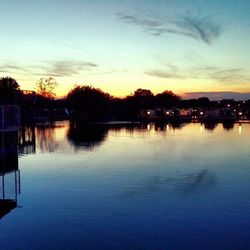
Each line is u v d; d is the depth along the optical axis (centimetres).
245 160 3656
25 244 1458
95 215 1811
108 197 2158
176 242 1476
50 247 1433
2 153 3456
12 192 2294
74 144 5228
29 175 2867
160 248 1423
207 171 3023
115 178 2733
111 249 1416
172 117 14400
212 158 3816
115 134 7069
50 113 14025
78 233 1572
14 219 1750
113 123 11319
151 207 1945
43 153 4262
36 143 5366
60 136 6525
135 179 2688
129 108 15050
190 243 1466
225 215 1802
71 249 1416
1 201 2031
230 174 2875
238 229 1611
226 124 11262
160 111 14762
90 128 8838
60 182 2592
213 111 14800
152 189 2361
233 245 1446
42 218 1762
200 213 1834
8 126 3525
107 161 3609
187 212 1852
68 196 2183
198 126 10119
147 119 13562
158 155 4062
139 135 6862
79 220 1734
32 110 8725
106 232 1583
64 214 1825
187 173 2933
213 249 1413
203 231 1592
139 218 1762
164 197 2153
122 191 2311
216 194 2211
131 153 4241
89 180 2659
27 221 1720
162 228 1630
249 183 2519
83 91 14675
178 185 2478
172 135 6912
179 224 1677
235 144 5256
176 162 3534
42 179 2705
